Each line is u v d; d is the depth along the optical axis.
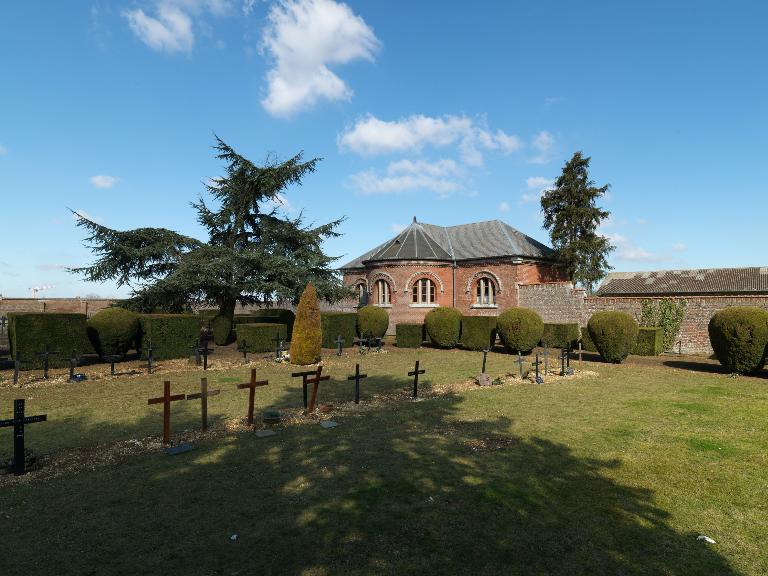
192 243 26.36
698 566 4.68
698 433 9.01
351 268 37.31
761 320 15.11
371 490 6.38
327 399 11.88
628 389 13.40
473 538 5.15
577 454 7.84
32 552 4.82
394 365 18.23
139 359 18.73
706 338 22.72
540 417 10.23
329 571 4.53
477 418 10.13
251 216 28.48
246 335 20.81
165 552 4.84
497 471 7.09
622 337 18.70
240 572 4.51
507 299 30.19
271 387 13.38
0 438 8.57
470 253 32.75
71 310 33.72
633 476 6.93
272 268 25.16
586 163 35.78
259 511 5.75
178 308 26.08
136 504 5.91
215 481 6.64
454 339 24.19
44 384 13.42
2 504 5.89
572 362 19.27
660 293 41.09
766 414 10.41
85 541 5.04
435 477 6.84
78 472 6.94
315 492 6.30
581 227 35.91
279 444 8.29
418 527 5.38
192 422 9.61
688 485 6.63
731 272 40.72
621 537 5.21
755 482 6.74
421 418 10.12
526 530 5.33
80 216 23.66
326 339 23.67
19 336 15.30
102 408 10.73
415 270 32.06
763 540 5.21
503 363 19.00
